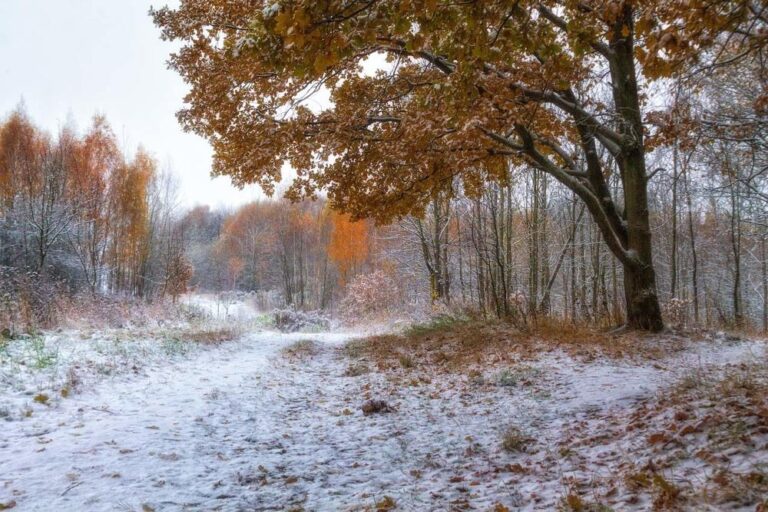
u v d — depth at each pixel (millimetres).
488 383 8266
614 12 5195
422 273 31344
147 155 34438
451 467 4535
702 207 27578
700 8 4277
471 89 8195
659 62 4566
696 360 8945
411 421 6410
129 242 33781
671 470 3484
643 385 6930
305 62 4578
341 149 13266
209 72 12773
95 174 29453
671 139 9016
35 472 4152
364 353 13398
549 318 15016
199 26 12297
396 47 10688
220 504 3680
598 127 11711
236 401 7469
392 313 29484
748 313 31125
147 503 3619
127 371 8805
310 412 7070
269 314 34594
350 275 45094
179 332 15414
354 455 5047
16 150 27078
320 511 3549
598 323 15062
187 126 14102
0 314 11539
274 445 5379
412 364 10938
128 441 5133
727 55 6723
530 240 22484
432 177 13648
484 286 20859
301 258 52188
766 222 19000
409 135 11477
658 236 28172
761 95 7227
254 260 65750
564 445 4770
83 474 4160
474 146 11891
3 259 26344
